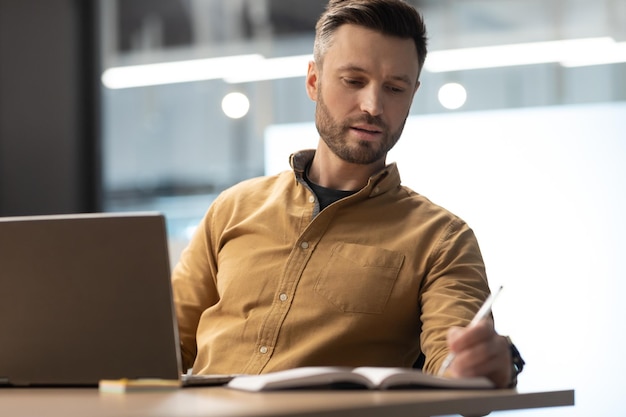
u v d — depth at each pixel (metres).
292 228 2.22
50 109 4.80
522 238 4.81
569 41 4.80
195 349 2.32
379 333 2.10
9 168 4.66
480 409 1.55
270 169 5.20
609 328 4.66
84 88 4.96
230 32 5.27
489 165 4.87
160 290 1.70
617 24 4.73
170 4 5.28
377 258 2.12
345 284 2.11
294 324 2.11
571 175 4.77
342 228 2.18
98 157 4.98
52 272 1.73
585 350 4.67
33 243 1.73
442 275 2.09
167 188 5.21
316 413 1.36
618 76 4.73
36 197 4.73
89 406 1.42
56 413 1.34
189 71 5.28
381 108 2.12
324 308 2.10
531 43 4.85
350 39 2.13
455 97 4.93
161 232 1.70
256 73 5.22
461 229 2.18
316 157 2.32
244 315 2.17
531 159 4.83
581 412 4.62
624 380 4.61
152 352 1.71
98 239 1.71
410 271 2.11
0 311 1.76
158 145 5.21
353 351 2.10
